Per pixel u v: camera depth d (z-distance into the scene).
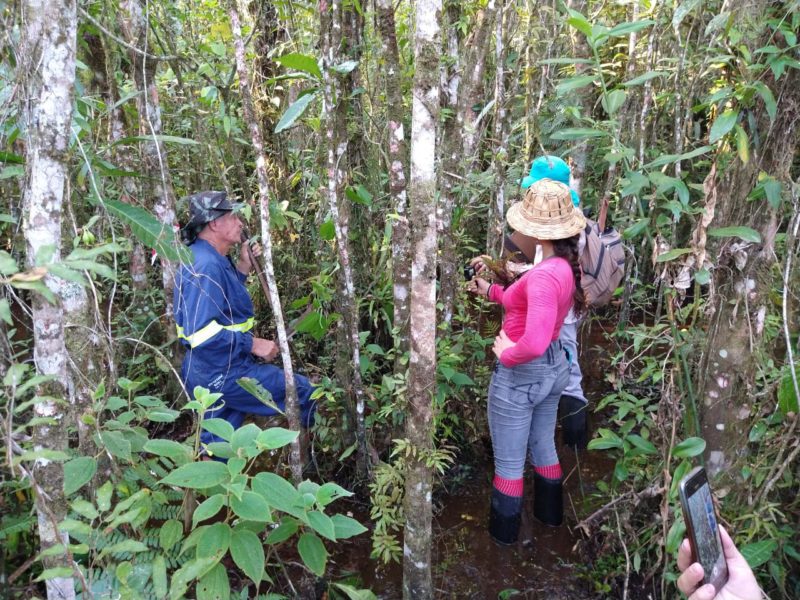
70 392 1.90
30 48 1.34
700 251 2.14
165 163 3.06
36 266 1.18
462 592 2.73
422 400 2.22
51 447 1.40
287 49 3.90
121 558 2.04
